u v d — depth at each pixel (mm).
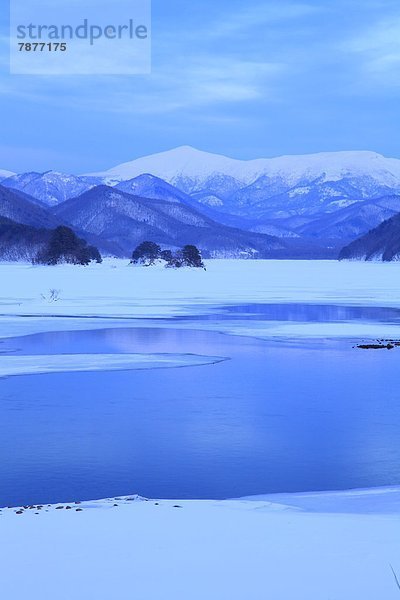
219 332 67562
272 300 109000
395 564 13094
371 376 43250
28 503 20547
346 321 78000
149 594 11773
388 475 23516
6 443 27391
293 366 47219
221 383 40844
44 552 13945
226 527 15875
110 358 50406
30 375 43375
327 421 31250
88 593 11836
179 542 14602
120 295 118688
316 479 23062
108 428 29938
